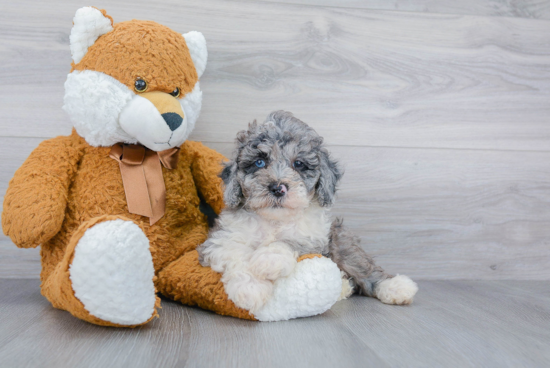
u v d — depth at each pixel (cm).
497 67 96
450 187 96
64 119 87
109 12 87
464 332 65
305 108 92
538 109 97
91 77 70
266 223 73
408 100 95
